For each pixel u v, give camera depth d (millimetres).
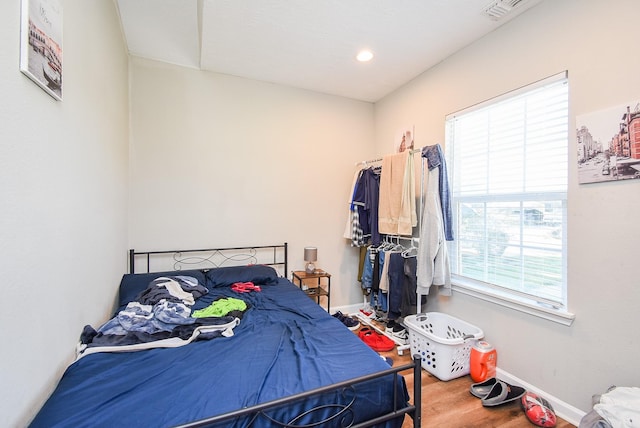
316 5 1939
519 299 2008
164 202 2742
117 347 1344
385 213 2887
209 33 2256
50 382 1039
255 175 3107
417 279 2520
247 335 1595
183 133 2803
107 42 1831
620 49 1508
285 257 3238
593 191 1626
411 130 3062
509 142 2121
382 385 1209
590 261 1640
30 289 898
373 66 2779
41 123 959
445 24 2133
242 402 1023
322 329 1697
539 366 1878
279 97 3201
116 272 2129
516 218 2078
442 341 2096
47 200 1006
